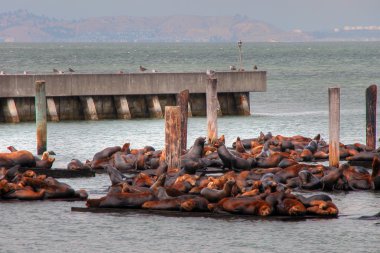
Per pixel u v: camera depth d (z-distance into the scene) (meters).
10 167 64.75
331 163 68.81
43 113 80.94
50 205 54.12
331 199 53.41
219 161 67.75
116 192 53.72
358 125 114.00
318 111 138.25
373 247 44.47
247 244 45.03
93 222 49.59
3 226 48.84
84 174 66.44
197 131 104.75
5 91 108.62
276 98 168.25
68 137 97.94
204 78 117.88
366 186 59.72
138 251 43.94
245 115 123.31
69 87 111.75
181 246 44.72
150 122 112.88
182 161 64.56
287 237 46.28
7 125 107.94
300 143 78.81
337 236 46.47
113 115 116.06
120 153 69.56
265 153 70.00
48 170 65.75
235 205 50.59
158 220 49.91
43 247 44.69
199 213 51.03
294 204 50.22
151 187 54.66
